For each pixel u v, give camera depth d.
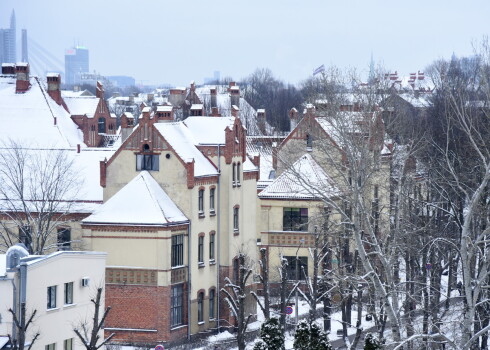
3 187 124.69
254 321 126.44
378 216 114.06
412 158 125.75
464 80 168.75
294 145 141.62
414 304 106.75
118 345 110.06
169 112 128.88
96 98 186.62
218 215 123.94
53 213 121.06
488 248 72.19
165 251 113.12
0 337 86.88
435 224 117.94
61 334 93.88
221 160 124.44
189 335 116.94
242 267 94.00
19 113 164.00
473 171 106.44
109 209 115.38
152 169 118.44
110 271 114.00
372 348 54.84
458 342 76.44
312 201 137.12
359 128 101.62
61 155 126.31
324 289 118.75
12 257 89.31
